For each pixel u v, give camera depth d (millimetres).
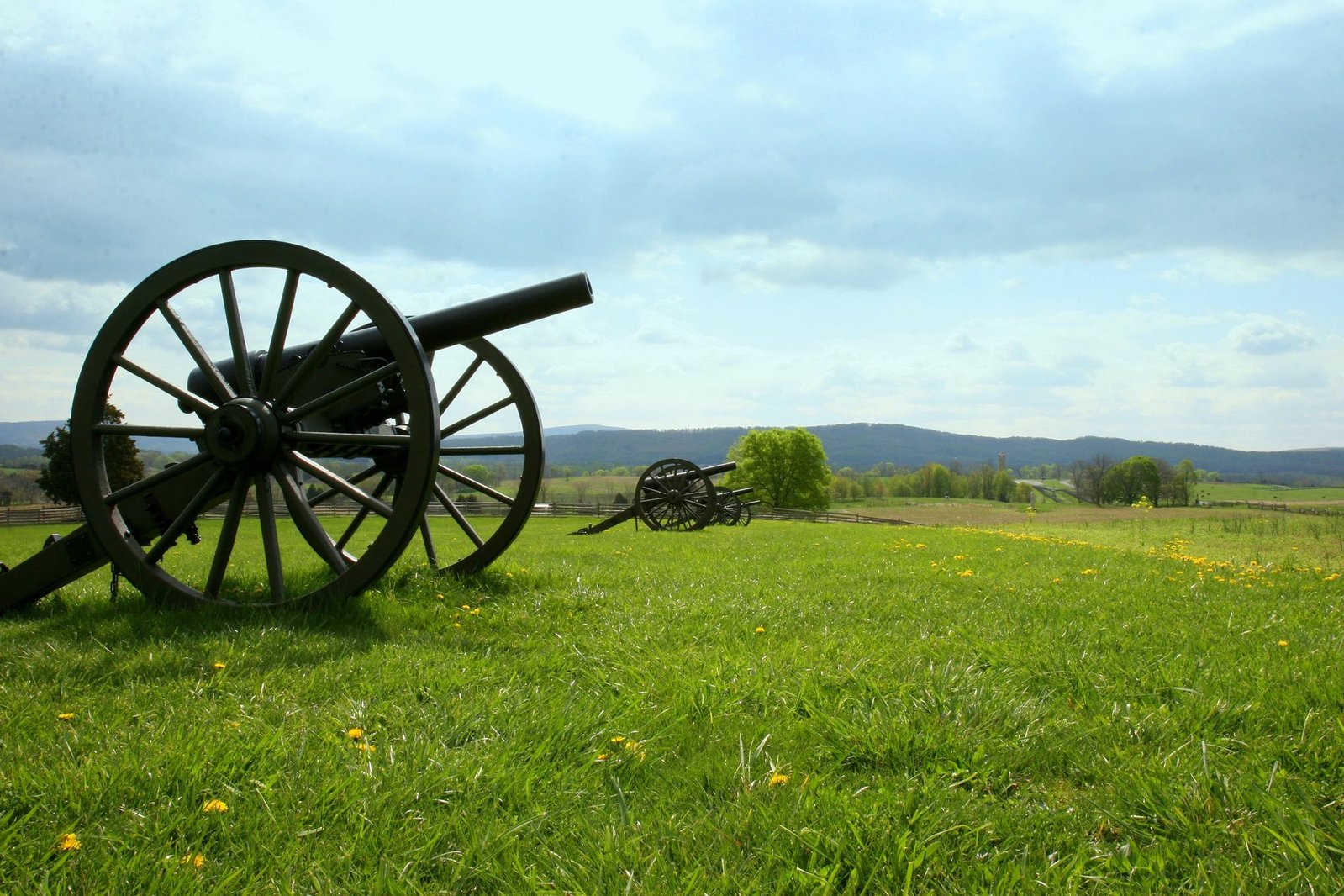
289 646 4949
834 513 60156
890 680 4227
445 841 2609
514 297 7125
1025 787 3023
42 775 2943
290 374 7184
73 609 6629
